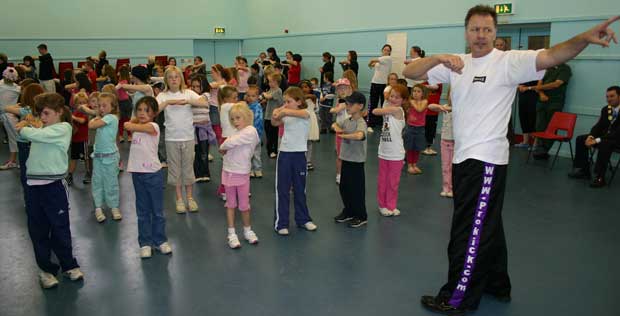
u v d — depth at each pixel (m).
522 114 7.52
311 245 3.82
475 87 2.47
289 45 13.38
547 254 3.64
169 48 14.71
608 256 3.60
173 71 4.41
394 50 9.80
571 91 7.00
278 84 6.93
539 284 3.15
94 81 11.16
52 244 3.13
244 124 3.70
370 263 3.48
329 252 3.68
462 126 2.54
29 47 12.78
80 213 4.61
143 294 3.03
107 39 13.75
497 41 6.89
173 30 14.67
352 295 3.01
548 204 4.88
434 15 8.87
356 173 4.15
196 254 3.65
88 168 5.69
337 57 11.51
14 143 6.43
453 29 8.55
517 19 7.62
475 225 2.54
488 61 2.46
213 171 6.30
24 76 10.63
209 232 4.11
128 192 5.30
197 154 5.68
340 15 11.27
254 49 15.26
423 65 2.49
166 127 4.49
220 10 15.26
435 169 6.36
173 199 5.07
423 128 5.95
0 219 4.48
